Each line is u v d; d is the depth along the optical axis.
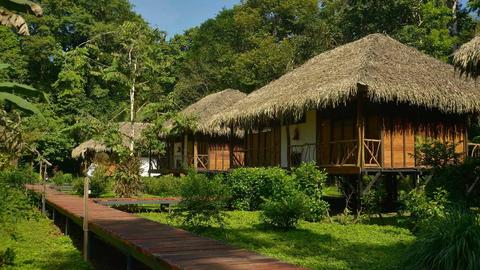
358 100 13.34
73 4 39.94
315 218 12.89
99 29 37.22
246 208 15.74
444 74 15.23
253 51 36.12
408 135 14.62
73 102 35.66
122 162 17.73
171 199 15.99
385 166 14.09
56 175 29.20
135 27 18.66
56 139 32.16
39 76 38.38
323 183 13.59
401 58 15.28
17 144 12.68
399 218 12.13
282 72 34.50
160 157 30.83
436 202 10.09
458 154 12.52
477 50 10.26
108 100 37.47
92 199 15.27
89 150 29.69
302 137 17.03
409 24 31.19
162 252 5.74
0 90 7.02
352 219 13.02
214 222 11.58
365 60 14.12
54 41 37.44
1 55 34.72
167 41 22.45
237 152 27.28
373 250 8.69
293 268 4.90
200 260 5.27
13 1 6.74
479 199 11.34
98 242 10.46
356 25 32.53
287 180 13.56
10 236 9.18
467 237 5.82
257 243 9.49
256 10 41.22
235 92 27.72
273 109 14.81
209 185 11.14
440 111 15.10
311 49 34.56
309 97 13.39
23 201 9.46
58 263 8.17
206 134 25.41
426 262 6.04
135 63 18.55
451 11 30.50
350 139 15.02
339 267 7.28
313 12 40.88
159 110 19.53
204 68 41.38
